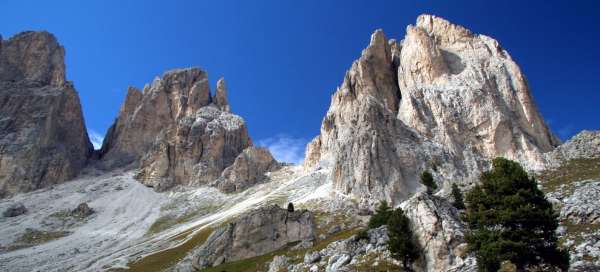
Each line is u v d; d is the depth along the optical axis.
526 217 42.03
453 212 57.47
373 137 188.62
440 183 171.50
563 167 143.62
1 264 160.88
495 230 44.66
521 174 44.75
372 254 61.88
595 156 145.00
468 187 133.75
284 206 189.88
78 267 150.12
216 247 100.69
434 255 52.66
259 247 98.19
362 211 159.75
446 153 188.75
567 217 59.03
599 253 43.31
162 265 127.56
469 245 46.44
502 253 42.16
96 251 177.25
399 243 55.06
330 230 136.75
